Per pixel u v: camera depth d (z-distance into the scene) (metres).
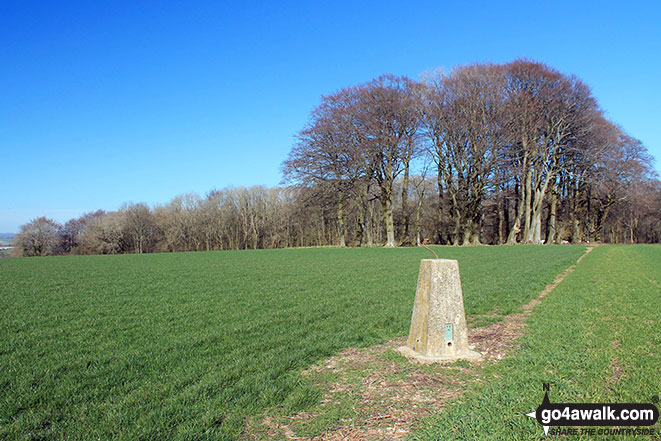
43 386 6.23
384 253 39.31
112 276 22.48
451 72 48.56
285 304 12.94
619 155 51.34
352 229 74.81
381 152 46.69
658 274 19.33
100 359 7.54
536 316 10.35
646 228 79.94
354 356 7.64
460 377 6.30
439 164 53.62
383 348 8.09
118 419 5.11
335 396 5.81
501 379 6.12
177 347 8.29
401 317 10.79
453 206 56.69
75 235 107.00
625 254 34.66
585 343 7.65
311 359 7.45
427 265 7.43
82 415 5.24
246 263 30.45
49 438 4.71
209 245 89.88
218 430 4.86
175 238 87.81
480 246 49.47
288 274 21.84
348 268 24.72
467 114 46.31
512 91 46.78
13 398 5.78
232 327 9.91
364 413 5.25
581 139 50.72
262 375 6.52
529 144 49.66
